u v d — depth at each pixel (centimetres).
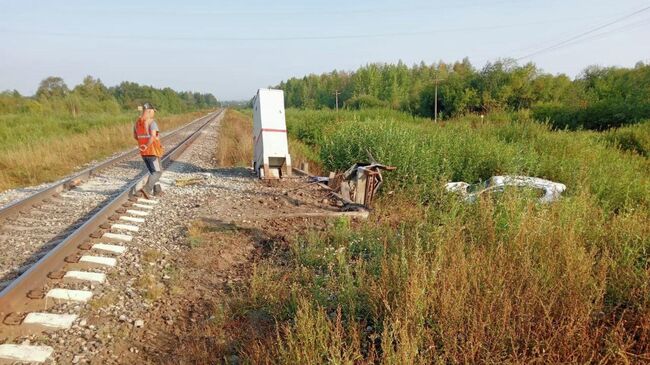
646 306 370
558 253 452
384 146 1142
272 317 425
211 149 2030
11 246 581
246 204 875
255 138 1243
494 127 2102
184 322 416
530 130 1811
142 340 380
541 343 302
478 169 1182
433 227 579
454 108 5212
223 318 411
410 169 1030
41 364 331
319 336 326
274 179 1134
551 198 794
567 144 1483
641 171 1265
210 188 1037
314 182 1091
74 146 1670
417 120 4303
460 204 742
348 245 616
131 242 614
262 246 645
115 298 444
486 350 311
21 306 406
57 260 505
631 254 465
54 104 5003
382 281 416
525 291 369
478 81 5184
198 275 524
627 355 299
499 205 653
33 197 803
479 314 335
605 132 2102
